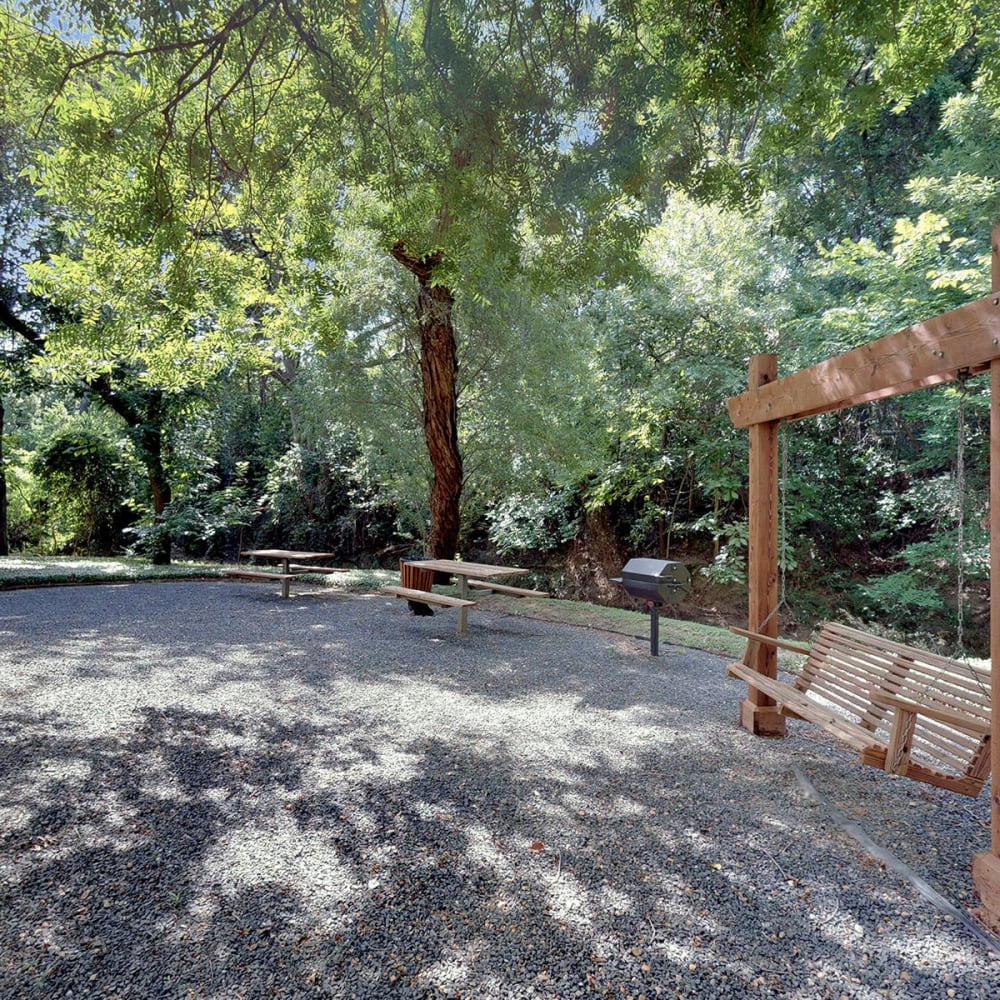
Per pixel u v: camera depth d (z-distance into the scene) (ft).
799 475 36.22
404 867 7.48
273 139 13.80
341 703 13.78
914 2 11.99
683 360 34.86
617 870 7.48
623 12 10.85
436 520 31.94
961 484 8.63
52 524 59.00
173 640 19.49
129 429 40.70
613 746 11.58
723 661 18.62
